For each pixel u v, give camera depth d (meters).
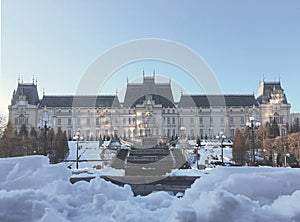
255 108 90.88
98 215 3.58
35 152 37.00
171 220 3.19
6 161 5.25
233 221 3.15
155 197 4.38
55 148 36.53
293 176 4.31
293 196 3.55
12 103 91.94
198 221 3.15
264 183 4.20
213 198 3.36
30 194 3.73
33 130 55.78
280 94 94.50
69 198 4.02
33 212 3.39
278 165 34.28
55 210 3.50
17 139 38.00
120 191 4.51
